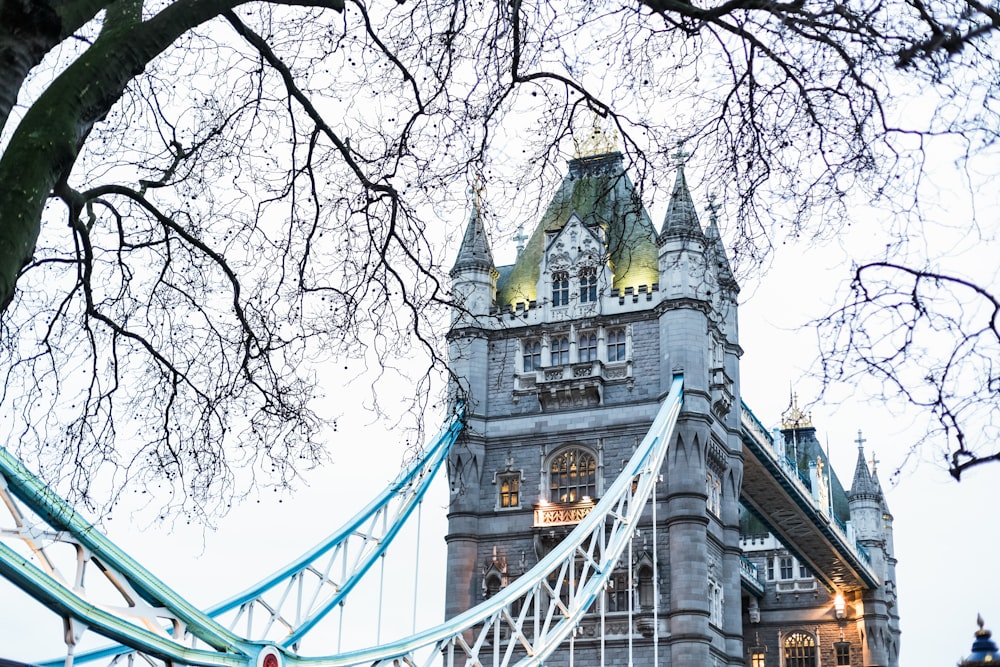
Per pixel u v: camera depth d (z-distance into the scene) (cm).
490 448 7612
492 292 8019
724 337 7756
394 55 1720
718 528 7506
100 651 3662
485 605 5134
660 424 6881
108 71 1188
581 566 7181
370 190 1878
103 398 1738
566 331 7688
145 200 1577
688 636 6750
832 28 1446
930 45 1362
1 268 1046
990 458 1133
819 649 12838
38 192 1096
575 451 7462
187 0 1269
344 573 5656
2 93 1052
